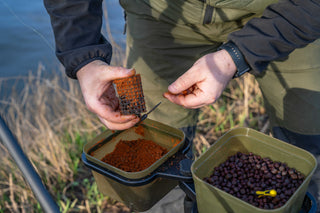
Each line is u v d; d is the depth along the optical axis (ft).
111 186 4.16
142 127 4.70
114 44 11.10
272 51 3.89
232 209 3.17
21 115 9.38
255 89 9.81
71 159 8.41
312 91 5.02
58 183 8.02
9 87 11.61
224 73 3.93
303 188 3.20
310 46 4.72
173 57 5.62
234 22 5.07
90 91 3.87
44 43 15.14
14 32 16.10
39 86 10.36
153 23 5.34
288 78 5.10
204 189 3.29
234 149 4.17
